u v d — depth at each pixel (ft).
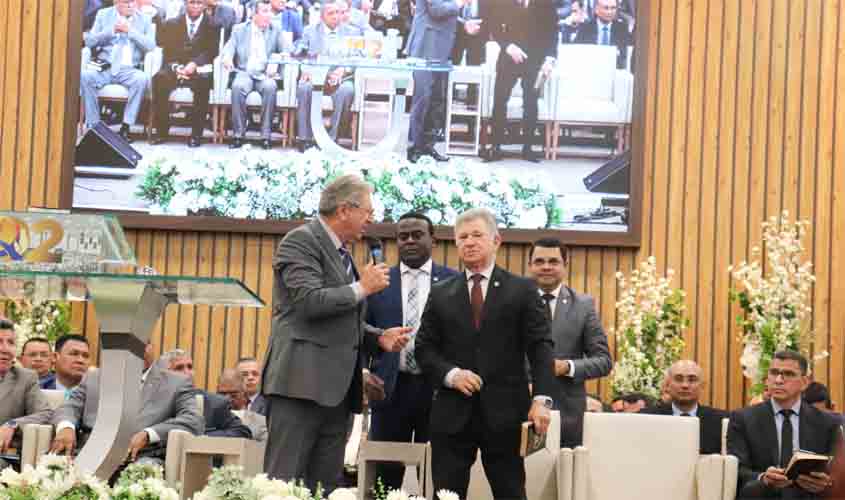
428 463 17.89
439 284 17.58
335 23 30.89
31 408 21.95
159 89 30.76
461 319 17.06
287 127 30.73
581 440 20.74
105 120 30.68
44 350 26.50
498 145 30.66
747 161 30.86
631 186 30.55
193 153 30.66
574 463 19.13
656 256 30.73
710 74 31.07
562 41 30.83
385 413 18.98
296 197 30.53
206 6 30.94
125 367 12.22
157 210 30.50
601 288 30.66
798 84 30.96
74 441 19.88
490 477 16.90
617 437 20.11
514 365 16.98
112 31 30.86
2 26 31.27
